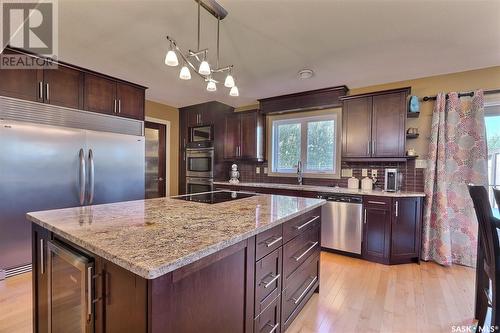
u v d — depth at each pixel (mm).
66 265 1146
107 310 925
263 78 3176
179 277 854
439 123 2875
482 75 2781
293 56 2537
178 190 4930
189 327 899
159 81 3342
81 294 1020
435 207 2893
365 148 3195
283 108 3932
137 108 3283
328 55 2516
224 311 1072
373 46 2314
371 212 2891
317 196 3268
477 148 2705
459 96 2824
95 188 2844
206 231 1112
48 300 1263
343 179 3660
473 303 1994
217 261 1021
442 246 2766
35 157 2418
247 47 2354
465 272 2590
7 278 2283
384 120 3078
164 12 1821
